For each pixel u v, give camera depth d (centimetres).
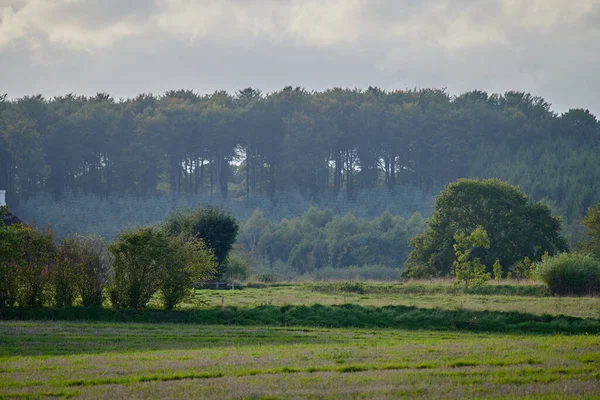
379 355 9400
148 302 17262
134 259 16388
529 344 10244
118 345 11262
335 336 12850
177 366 8681
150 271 16500
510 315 14762
